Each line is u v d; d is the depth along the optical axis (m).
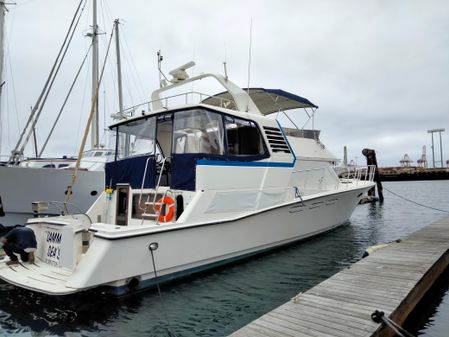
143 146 7.05
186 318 4.73
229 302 5.28
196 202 5.91
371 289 4.63
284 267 7.03
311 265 7.22
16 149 12.19
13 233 5.71
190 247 5.81
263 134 7.38
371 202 24.47
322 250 8.53
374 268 5.62
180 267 5.77
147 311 4.92
